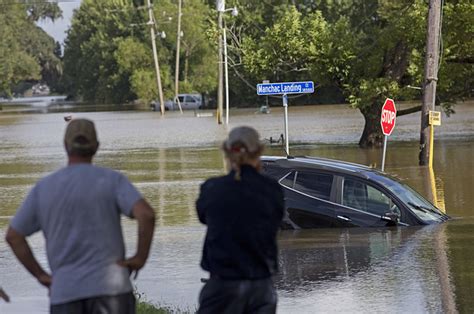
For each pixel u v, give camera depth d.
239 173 11.45
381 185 28.17
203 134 90.88
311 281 21.19
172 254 25.78
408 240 25.92
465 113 113.12
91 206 10.60
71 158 10.99
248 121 116.12
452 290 19.83
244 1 106.25
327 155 60.91
